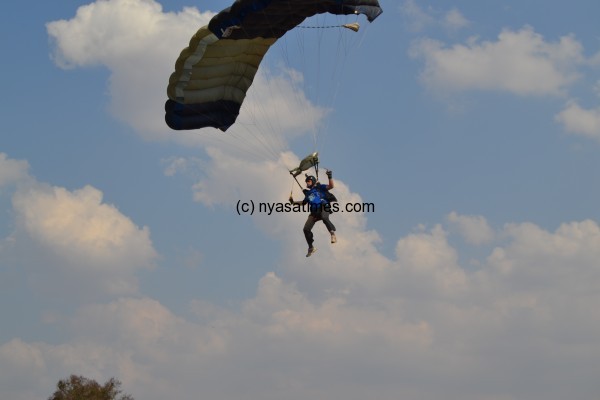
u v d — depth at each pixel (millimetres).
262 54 58062
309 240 52500
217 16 52281
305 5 52094
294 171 52906
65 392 82312
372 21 52938
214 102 59344
